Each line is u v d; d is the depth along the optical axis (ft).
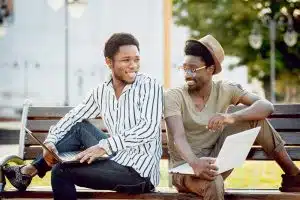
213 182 16.39
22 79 74.23
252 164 33.94
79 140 18.16
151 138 17.08
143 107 17.25
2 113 74.64
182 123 17.38
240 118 16.99
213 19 110.22
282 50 110.93
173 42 90.58
